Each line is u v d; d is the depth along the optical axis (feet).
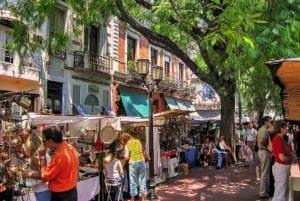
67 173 18.54
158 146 44.32
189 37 55.57
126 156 33.50
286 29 25.94
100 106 80.74
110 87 84.23
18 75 59.41
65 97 70.79
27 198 22.91
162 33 48.65
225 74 43.39
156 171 43.62
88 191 30.30
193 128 82.64
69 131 36.11
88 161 35.32
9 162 23.47
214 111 138.82
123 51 89.15
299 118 19.75
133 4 50.42
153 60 105.60
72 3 38.42
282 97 19.53
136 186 33.88
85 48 76.02
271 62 17.21
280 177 26.99
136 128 44.32
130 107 88.79
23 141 24.64
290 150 27.35
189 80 130.41
